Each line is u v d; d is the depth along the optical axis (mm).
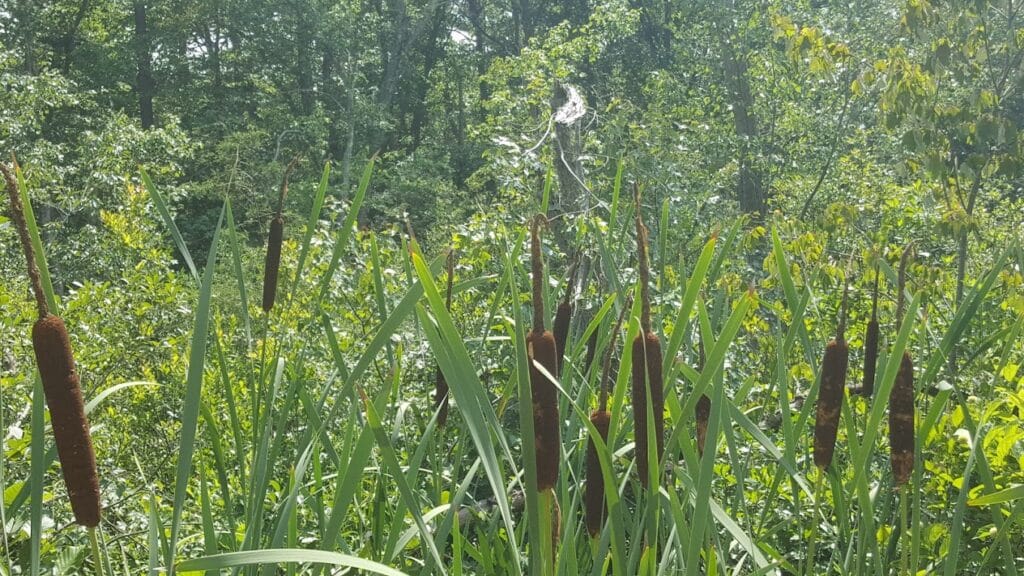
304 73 34969
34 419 1458
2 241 9227
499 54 38688
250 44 34062
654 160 9648
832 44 8227
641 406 1641
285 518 1767
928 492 2918
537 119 12461
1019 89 7152
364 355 1646
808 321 5188
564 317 2213
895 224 8250
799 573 2061
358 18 33188
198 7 33219
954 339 2070
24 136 17047
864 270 6137
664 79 20047
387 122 33062
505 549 2379
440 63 38469
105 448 4340
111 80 32312
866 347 2207
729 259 7633
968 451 2850
